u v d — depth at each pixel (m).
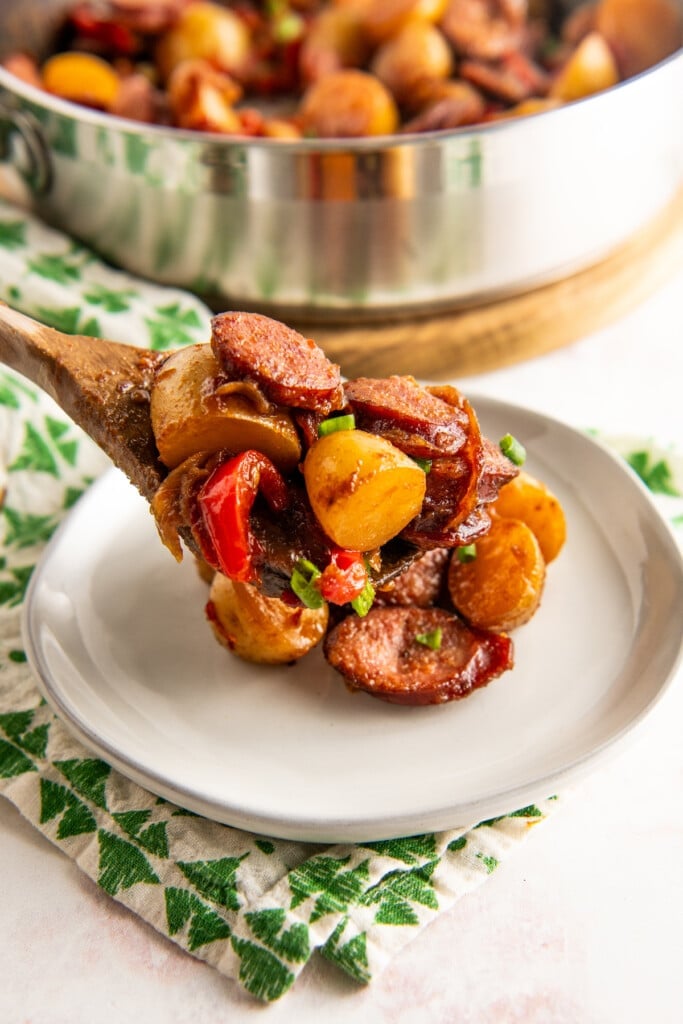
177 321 0.64
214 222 0.63
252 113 0.71
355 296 0.65
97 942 0.45
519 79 0.73
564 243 0.65
